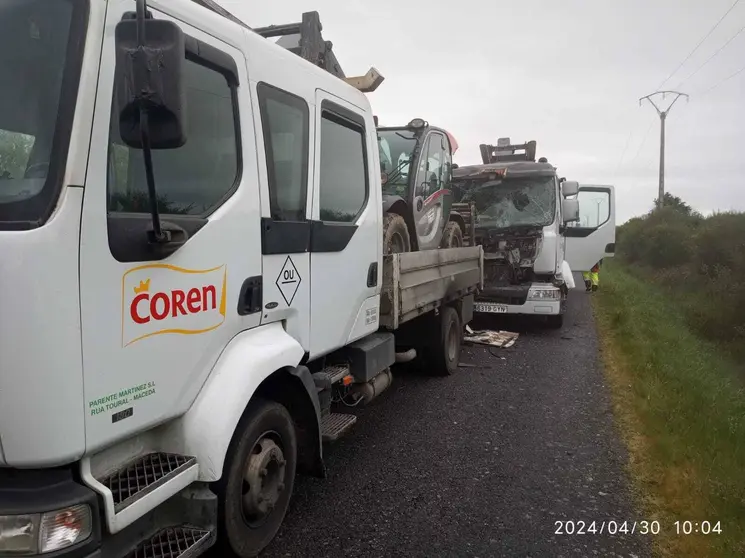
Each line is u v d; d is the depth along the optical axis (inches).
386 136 278.7
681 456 181.2
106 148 83.3
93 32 81.5
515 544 139.2
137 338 90.4
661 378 266.4
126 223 86.6
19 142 79.4
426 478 173.9
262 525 126.0
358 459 187.3
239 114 115.3
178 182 100.2
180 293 99.0
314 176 143.3
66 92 79.0
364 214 173.2
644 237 1116.5
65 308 77.5
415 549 136.3
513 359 328.5
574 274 624.1
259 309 121.6
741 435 207.6
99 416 84.0
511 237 411.8
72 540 78.6
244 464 117.9
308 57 173.6
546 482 172.2
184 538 102.6
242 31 118.3
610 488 168.9
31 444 75.5
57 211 76.7
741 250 741.9
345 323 163.5
